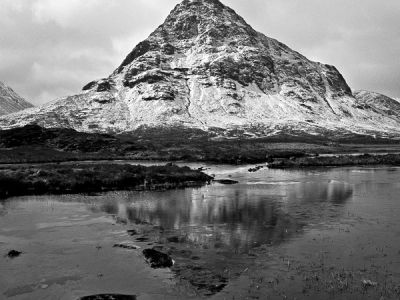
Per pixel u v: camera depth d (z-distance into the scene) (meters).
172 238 31.64
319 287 21.75
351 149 182.62
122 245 29.50
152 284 22.62
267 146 181.50
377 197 50.03
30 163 97.75
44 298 21.09
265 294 21.03
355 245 29.16
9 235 32.84
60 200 49.00
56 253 28.09
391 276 23.19
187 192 55.38
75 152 125.38
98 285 22.61
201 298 20.75
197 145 174.25
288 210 42.09
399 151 167.25
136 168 68.19
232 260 26.31
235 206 44.62
